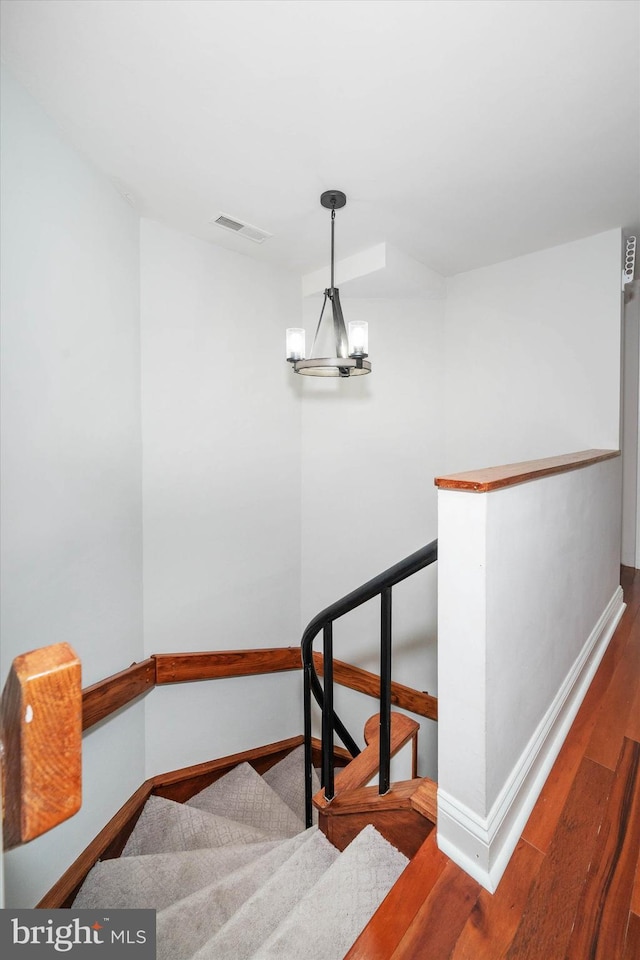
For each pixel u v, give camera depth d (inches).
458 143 75.9
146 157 77.8
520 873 44.0
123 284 89.1
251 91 63.5
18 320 62.2
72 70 59.6
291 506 131.1
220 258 110.5
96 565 81.9
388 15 52.4
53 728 15.2
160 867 72.9
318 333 92.3
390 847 51.5
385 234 107.4
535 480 54.1
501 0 50.8
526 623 52.6
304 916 43.0
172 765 104.6
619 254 106.7
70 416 74.0
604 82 62.8
